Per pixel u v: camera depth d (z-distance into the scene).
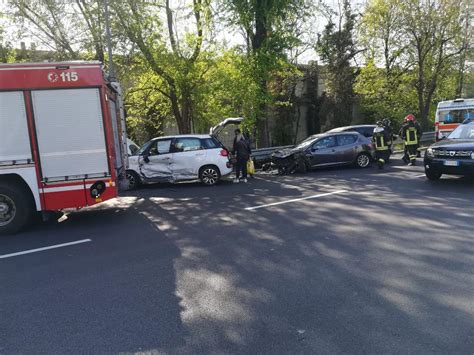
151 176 12.41
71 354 3.13
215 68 18.16
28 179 7.02
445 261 4.73
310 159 14.39
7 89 6.83
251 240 6.00
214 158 12.42
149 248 5.86
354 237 5.86
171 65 16.91
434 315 3.47
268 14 17.19
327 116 28.83
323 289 4.12
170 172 12.39
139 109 20.41
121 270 4.96
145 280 4.59
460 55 29.02
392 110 28.03
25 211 7.16
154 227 7.16
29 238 6.79
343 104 27.66
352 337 3.19
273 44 18.34
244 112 19.28
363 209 7.67
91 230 7.17
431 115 35.12
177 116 18.84
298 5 18.08
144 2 15.84
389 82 28.56
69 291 4.38
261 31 18.55
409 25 25.81
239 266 4.91
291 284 4.28
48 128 7.01
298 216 7.37
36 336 3.43
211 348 3.12
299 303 3.83
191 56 17.44
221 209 8.46
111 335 3.39
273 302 3.87
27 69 6.89
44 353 3.16
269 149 16.77
